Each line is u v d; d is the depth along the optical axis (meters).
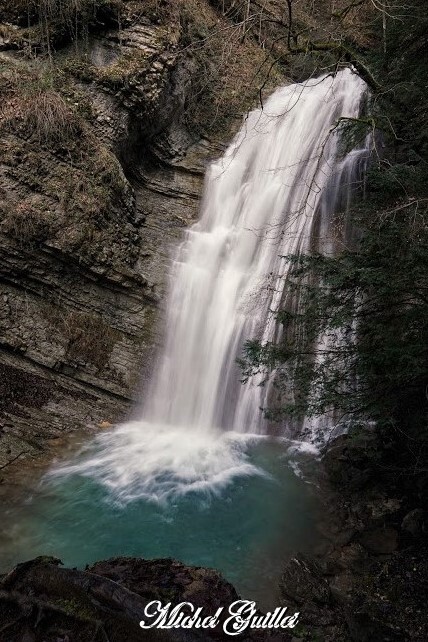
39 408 7.38
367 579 4.70
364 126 7.33
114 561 2.98
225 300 8.90
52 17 9.08
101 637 2.06
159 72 9.69
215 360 8.55
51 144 8.09
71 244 7.78
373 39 10.25
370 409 4.69
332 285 4.61
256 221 9.85
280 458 7.08
